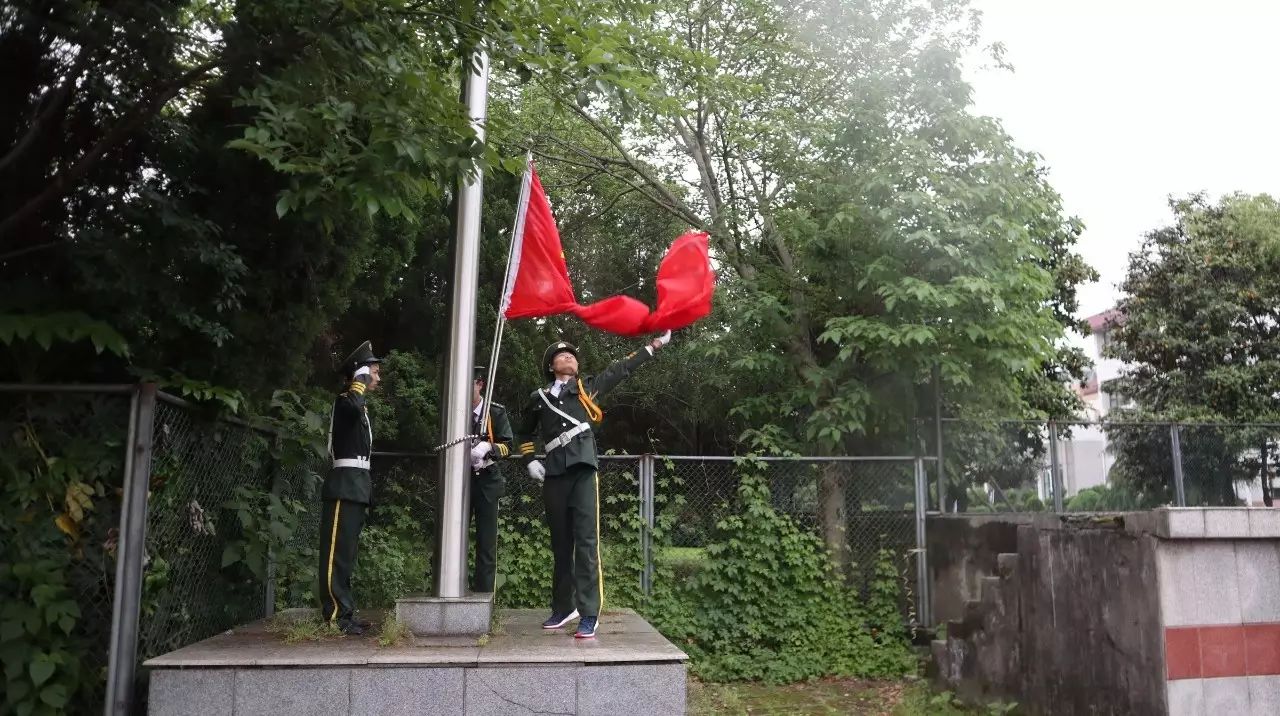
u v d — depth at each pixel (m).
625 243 16.41
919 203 9.09
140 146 5.11
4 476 4.60
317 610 6.50
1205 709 5.47
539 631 5.80
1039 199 10.04
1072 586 6.37
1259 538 5.70
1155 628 5.53
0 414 4.71
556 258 6.00
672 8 10.76
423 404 11.16
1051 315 10.28
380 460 8.79
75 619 4.60
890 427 10.04
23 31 4.48
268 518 6.47
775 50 11.27
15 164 4.81
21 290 4.76
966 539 8.51
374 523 8.62
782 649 8.84
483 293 12.85
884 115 10.01
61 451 4.72
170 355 5.43
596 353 17.19
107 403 4.84
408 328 12.09
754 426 11.08
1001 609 7.27
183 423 5.32
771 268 10.99
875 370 10.10
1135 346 17.69
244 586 6.36
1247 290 16.89
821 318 10.50
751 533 9.09
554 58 5.07
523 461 8.83
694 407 14.84
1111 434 10.83
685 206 12.58
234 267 5.15
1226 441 11.09
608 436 19.12
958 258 8.91
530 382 13.83
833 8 10.86
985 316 9.38
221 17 5.20
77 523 4.72
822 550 9.25
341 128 4.83
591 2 5.84
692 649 8.73
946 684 8.03
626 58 5.57
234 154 5.26
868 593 9.29
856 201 9.79
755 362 10.27
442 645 5.08
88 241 4.70
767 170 11.72
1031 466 10.38
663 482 9.05
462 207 5.89
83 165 4.67
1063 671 6.43
